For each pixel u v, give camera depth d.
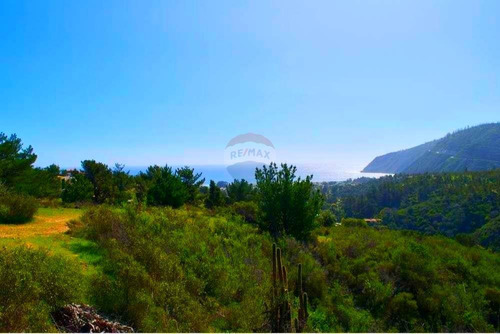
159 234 11.20
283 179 16.83
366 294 11.22
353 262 13.63
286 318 7.14
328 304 9.99
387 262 13.14
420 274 12.34
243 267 9.88
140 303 6.40
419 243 17.56
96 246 10.51
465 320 10.19
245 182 35.16
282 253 13.07
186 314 6.71
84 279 6.96
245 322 6.84
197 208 26.14
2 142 21.03
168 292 7.10
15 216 14.36
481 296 11.48
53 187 27.23
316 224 16.92
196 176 30.78
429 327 9.82
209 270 8.96
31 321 4.85
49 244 10.36
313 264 12.09
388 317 10.20
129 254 8.48
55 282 5.55
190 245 10.62
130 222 11.94
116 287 6.64
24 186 21.23
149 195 22.94
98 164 29.48
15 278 4.97
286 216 16.55
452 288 11.87
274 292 7.40
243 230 14.96
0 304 4.79
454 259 15.34
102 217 12.19
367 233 20.64
